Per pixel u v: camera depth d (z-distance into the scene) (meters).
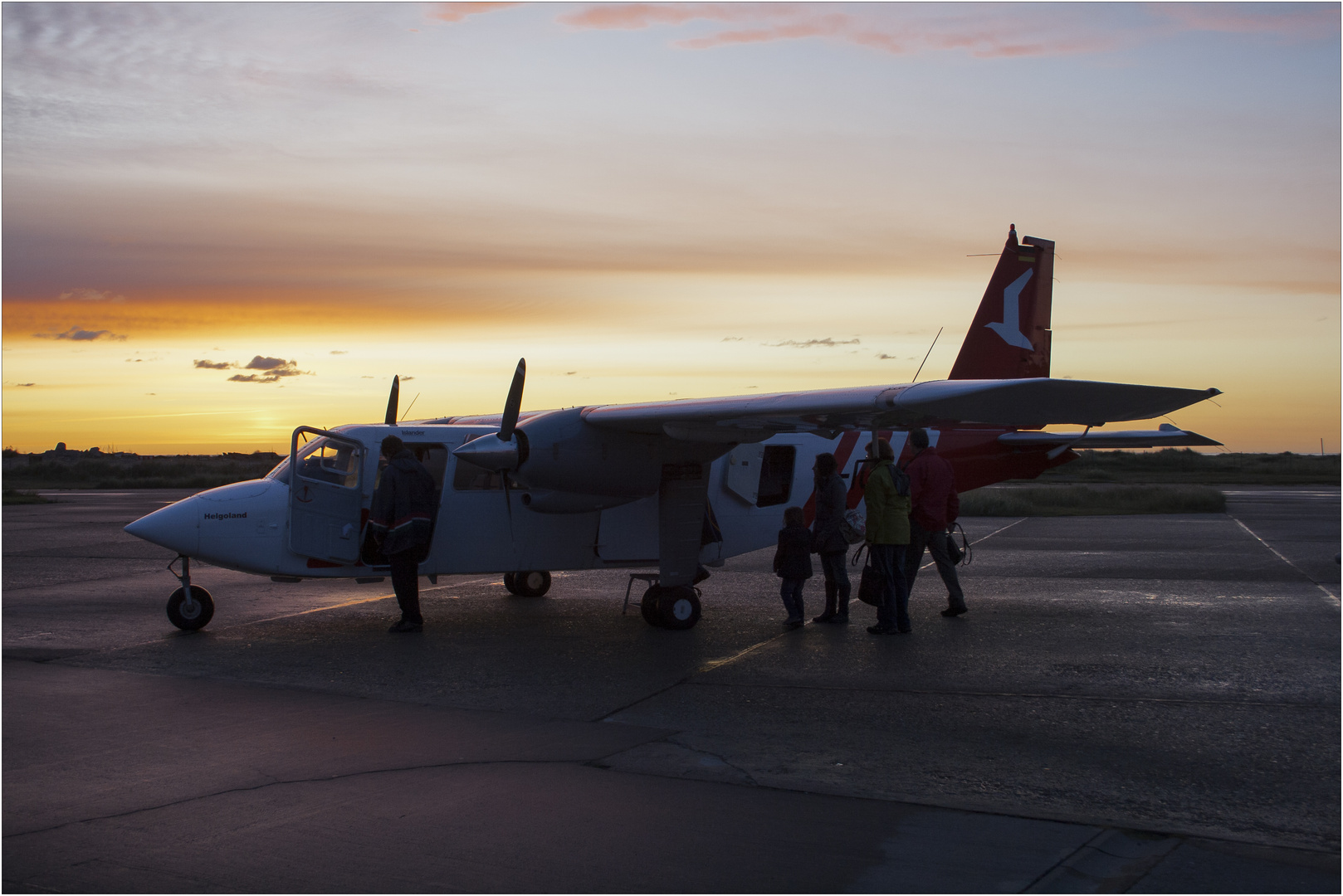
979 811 4.37
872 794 4.59
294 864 3.77
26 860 3.81
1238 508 28.61
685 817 4.28
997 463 11.57
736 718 5.96
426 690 6.74
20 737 5.55
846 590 9.38
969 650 8.03
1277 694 6.45
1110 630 8.83
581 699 6.47
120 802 4.46
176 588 12.00
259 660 7.74
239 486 9.28
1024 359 12.30
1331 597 10.65
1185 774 4.87
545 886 3.59
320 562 9.18
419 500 8.73
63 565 14.49
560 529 9.72
